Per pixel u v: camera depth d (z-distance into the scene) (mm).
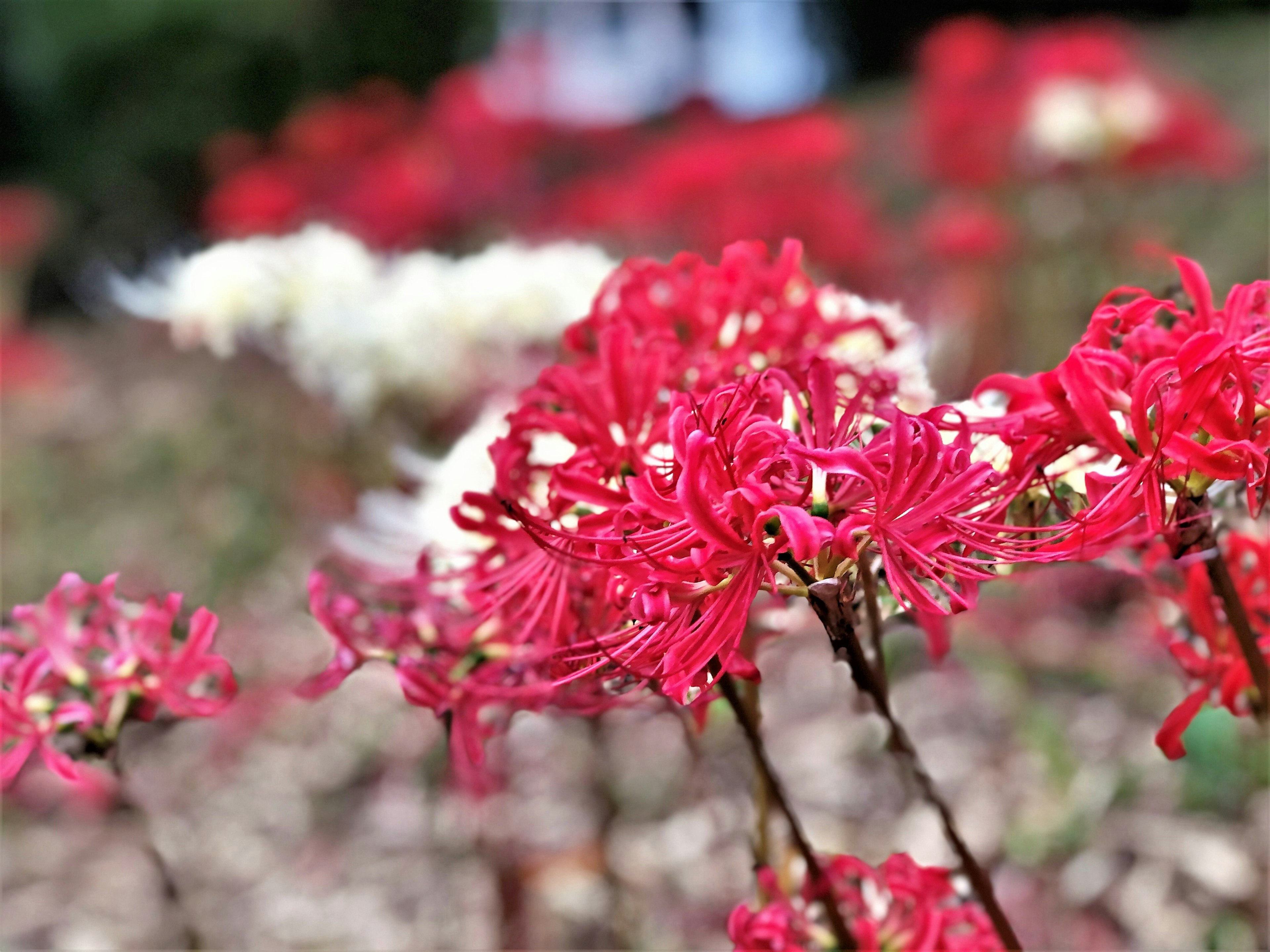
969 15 6543
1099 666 1340
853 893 634
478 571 586
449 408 1313
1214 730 1094
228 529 2092
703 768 1041
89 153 4797
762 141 2037
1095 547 533
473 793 1131
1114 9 6102
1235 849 1116
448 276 1299
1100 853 1167
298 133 2334
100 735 633
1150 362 498
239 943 1283
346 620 634
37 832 1508
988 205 2090
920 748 1380
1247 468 488
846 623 478
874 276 1943
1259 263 2094
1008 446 527
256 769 1564
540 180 2789
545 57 2818
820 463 461
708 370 587
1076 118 1846
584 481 500
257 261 1336
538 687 572
